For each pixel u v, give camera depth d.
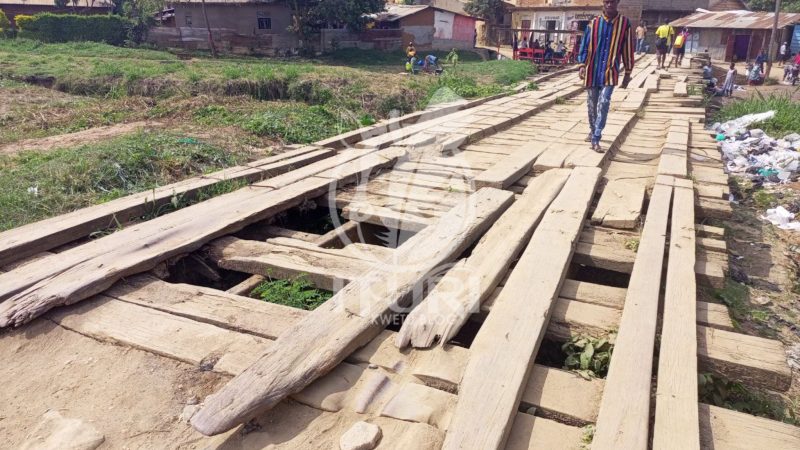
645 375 2.89
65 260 4.18
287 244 4.73
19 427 2.83
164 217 5.05
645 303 3.58
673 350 3.15
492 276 3.83
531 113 11.02
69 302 3.67
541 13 37.47
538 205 5.21
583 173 6.16
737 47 32.12
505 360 2.96
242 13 28.41
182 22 29.55
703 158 7.68
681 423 2.59
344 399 2.83
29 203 6.00
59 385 3.10
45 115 12.45
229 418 2.57
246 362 3.13
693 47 32.91
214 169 7.50
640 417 2.60
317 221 6.09
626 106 11.23
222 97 14.04
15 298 3.66
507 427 2.55
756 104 13.61
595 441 2.47
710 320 3.68
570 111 11.52
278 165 6.93
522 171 6.45
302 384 2.81
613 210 5.27
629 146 8.20
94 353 3.33
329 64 24.55
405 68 23.00
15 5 34.00
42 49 24.08
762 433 2.65
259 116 11.15
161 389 3.03
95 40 28.36
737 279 5.65
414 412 2.70
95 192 6.61
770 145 10.80
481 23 41.69
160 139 8.59
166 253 4.30
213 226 4.82
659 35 22.00
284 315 3.57
